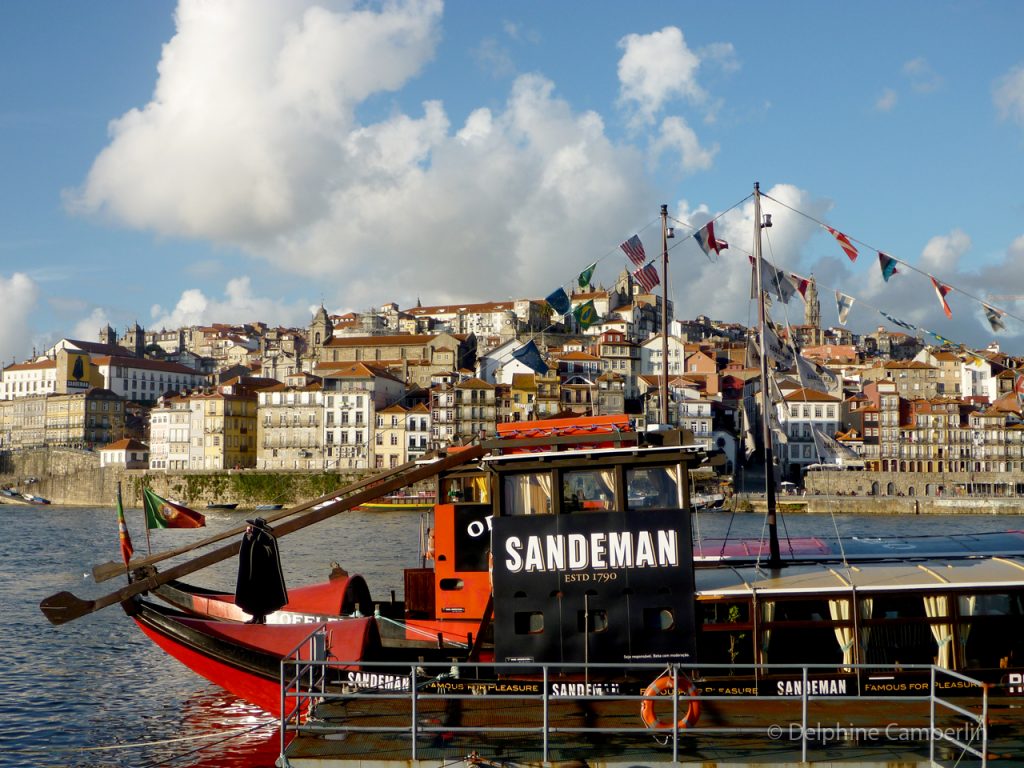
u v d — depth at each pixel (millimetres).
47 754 24359
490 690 17953
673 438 17797
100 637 38719
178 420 175250
